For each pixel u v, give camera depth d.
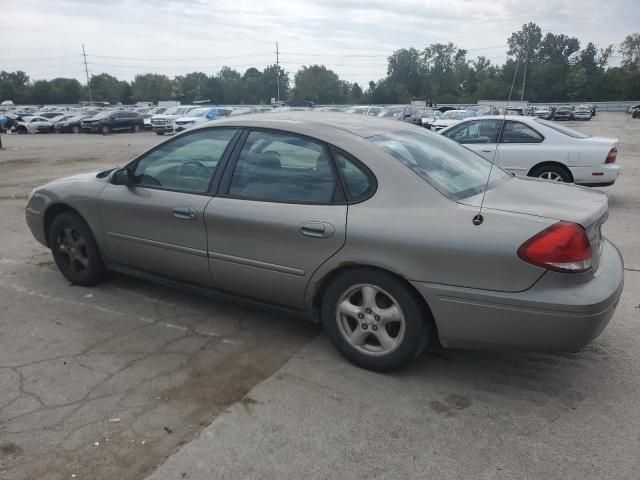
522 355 3.74
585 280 2.97
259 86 134.38
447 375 3.48
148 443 2.81
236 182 3.87
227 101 135.75
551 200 3.33
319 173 3.55
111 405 3.15
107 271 4.99
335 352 3.78
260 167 3.79
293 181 3.64
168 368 3.58
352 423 2.98
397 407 3.13
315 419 3.01
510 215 3.04
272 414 3.06
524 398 3.22
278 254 3.62
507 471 2.60
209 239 3.92
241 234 3.75
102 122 36.66
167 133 34.62
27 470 2.61
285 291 3.69
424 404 3.16
